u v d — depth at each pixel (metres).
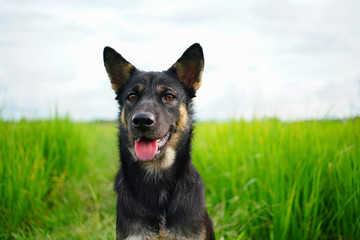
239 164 1.06
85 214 1.04
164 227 0.67
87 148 1.53
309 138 0.98
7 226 0.88
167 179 0.70
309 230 0.80
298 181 0.83
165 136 0.73
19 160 1.00
